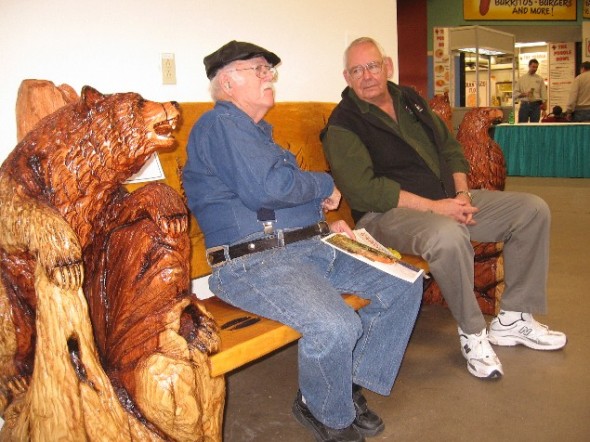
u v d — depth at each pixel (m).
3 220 1.32
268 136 2.01
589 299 3.23
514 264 2.58
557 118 10.16
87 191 1.36
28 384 1.42
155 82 2.25
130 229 1.40
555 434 1.93
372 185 2.46
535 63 10.79
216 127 1.82
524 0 11.67
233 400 2.26
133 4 2.14
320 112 2.78
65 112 1.36
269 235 1.85
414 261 2.27
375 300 2.00
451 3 11.32
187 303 1.40
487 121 3.05
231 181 1.80
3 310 1.38
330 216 2.73
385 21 3.54
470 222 2.52
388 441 1.93
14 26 1.82
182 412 1.35
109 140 1.35
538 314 2.80
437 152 2.68
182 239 1.45
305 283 1.73
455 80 9.38
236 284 1.80
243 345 1.54
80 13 1.99
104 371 1.36
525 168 9.00
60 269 1.27
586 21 11.93
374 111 2.62
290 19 2.88
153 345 1.36
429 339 2.79
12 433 1.39
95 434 1.33
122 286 1.40
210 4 2.43
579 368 2.41
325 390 1.72
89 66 2.03
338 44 3.21
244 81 1.91
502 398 2.19
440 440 1.92
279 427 2.05
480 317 2.35
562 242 4.59
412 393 2.26
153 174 1.93
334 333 1.62
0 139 1.82
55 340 1.29
